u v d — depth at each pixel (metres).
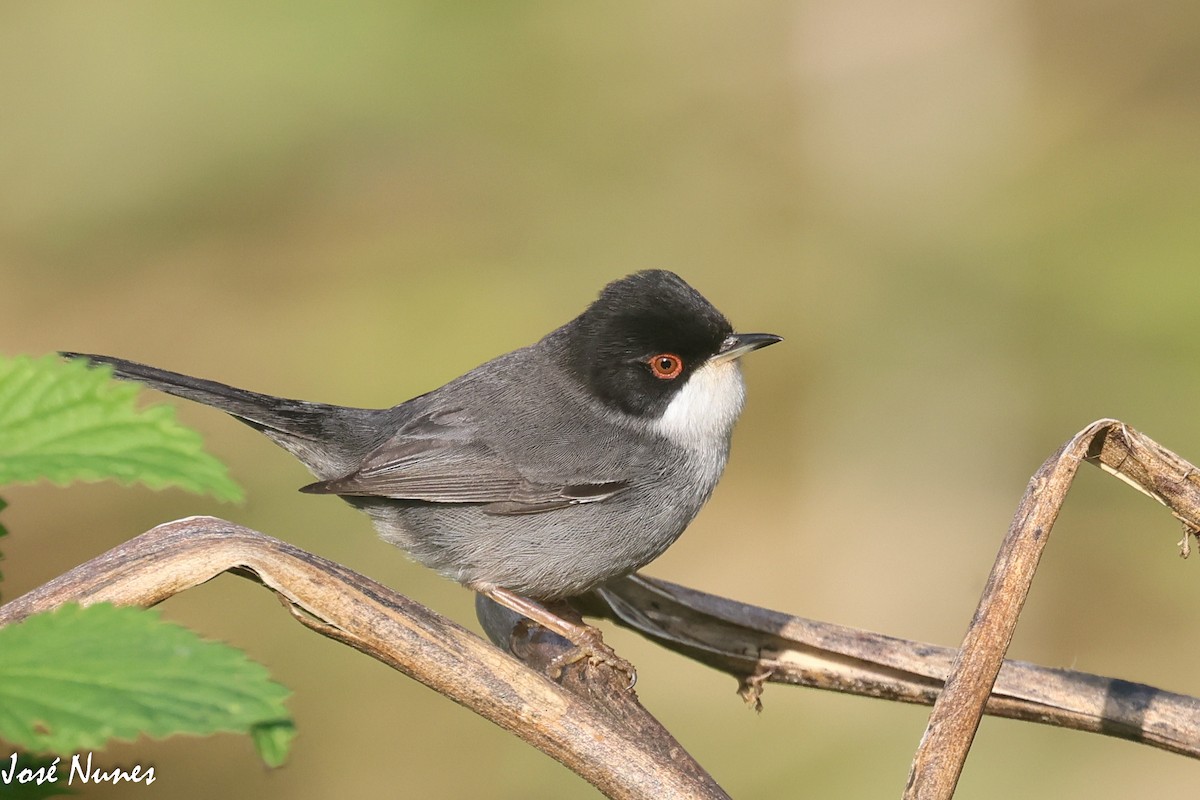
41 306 15.77
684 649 5.91
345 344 15.45
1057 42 16.38
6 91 16.38
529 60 17.20
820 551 14.12
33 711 2.02
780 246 16.44
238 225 16.62
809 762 11.16
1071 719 4.86
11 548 13.33
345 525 13.32
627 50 17.23
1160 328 14.23
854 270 16.12
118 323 15.58
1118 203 15.34
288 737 2.29
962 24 16.38
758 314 15.84
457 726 11.79
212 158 16.61
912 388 15.12
